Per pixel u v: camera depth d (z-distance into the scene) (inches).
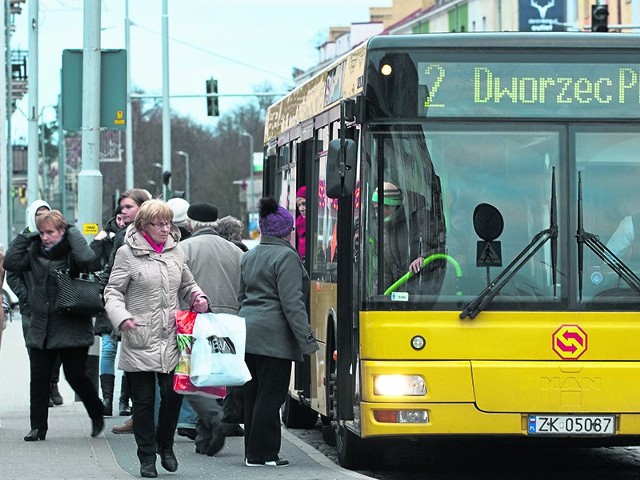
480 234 677.9
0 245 898.7
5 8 3184.1
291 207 966.4
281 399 762.2
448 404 667.4
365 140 684.1
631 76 687.1
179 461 782.5
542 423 669.3
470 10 4815.5
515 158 682.8
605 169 682.2
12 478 703.1
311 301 877.8
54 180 6569.9
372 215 681.6
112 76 1101.7
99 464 759.7
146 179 7165.4
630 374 670.5
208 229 832.3
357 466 784.3
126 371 701.3
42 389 858.1
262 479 703.1
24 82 4128.9
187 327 701.3
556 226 677.3
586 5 3944.4
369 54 686.5
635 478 756.0
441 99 684.1
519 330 669.9
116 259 701.9
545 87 685.9
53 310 839.1
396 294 677.3
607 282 675.4
